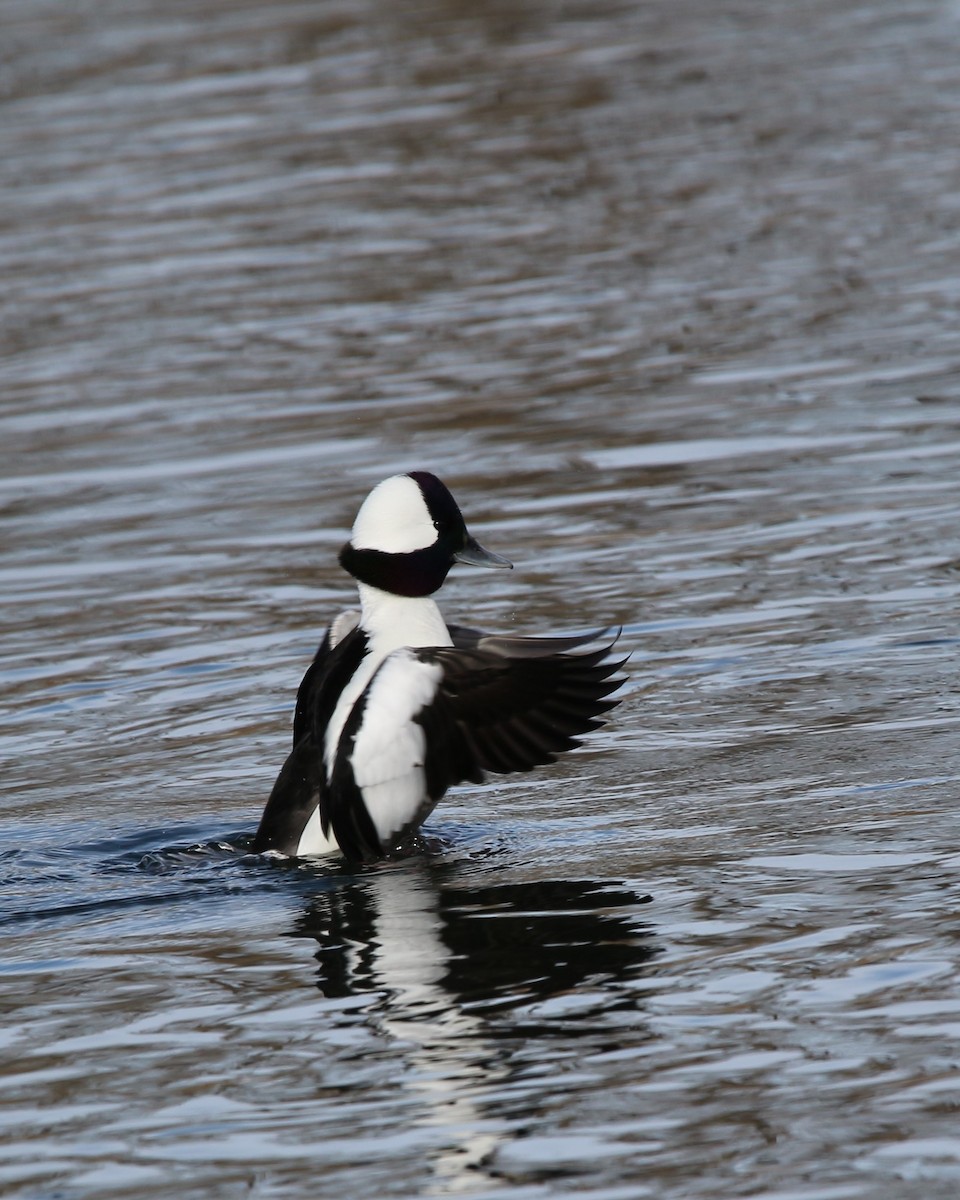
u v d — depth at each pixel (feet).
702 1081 20.93
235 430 57.93
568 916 26.14
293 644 41.29
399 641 30.71
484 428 56.24
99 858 30.50
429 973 24.48
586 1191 19.01
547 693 28.22
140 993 24.64
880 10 120.26
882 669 36.60
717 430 54.49
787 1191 18.75
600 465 52.44
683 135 91.76
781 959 23.98
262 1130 20.61
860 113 93.61
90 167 92.79
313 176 88.28
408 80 107.24
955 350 59.57
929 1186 18.62
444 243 76.95
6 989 25.14
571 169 86.94
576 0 130.00
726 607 41.16
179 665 40.42
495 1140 20.03
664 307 66.64
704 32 116.57
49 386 63.57
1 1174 20.07
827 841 28.43
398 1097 21.08
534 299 68.85
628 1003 23.02
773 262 71.05
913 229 73.67
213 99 105.09
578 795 31.91
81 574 47.11
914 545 44.19
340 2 132.46
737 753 33.06
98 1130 20.86
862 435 53.06
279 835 30.04
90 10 135.23
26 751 36.06
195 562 47.39
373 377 61.82
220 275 74.69
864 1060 21.13
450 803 32.14
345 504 50.80
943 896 25.71
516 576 44.55
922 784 30.63
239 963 25.44
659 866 28.04
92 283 74.79
